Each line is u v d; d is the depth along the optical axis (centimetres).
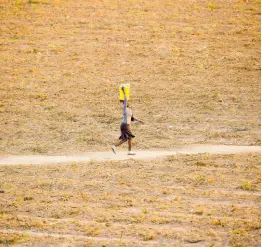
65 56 11175
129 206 5106
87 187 5566
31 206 5144
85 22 12825
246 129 7756
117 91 9531
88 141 7331
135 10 13562
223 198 5231
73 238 4497
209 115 8412
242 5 13788
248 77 10094
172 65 10644
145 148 6969
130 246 4309
